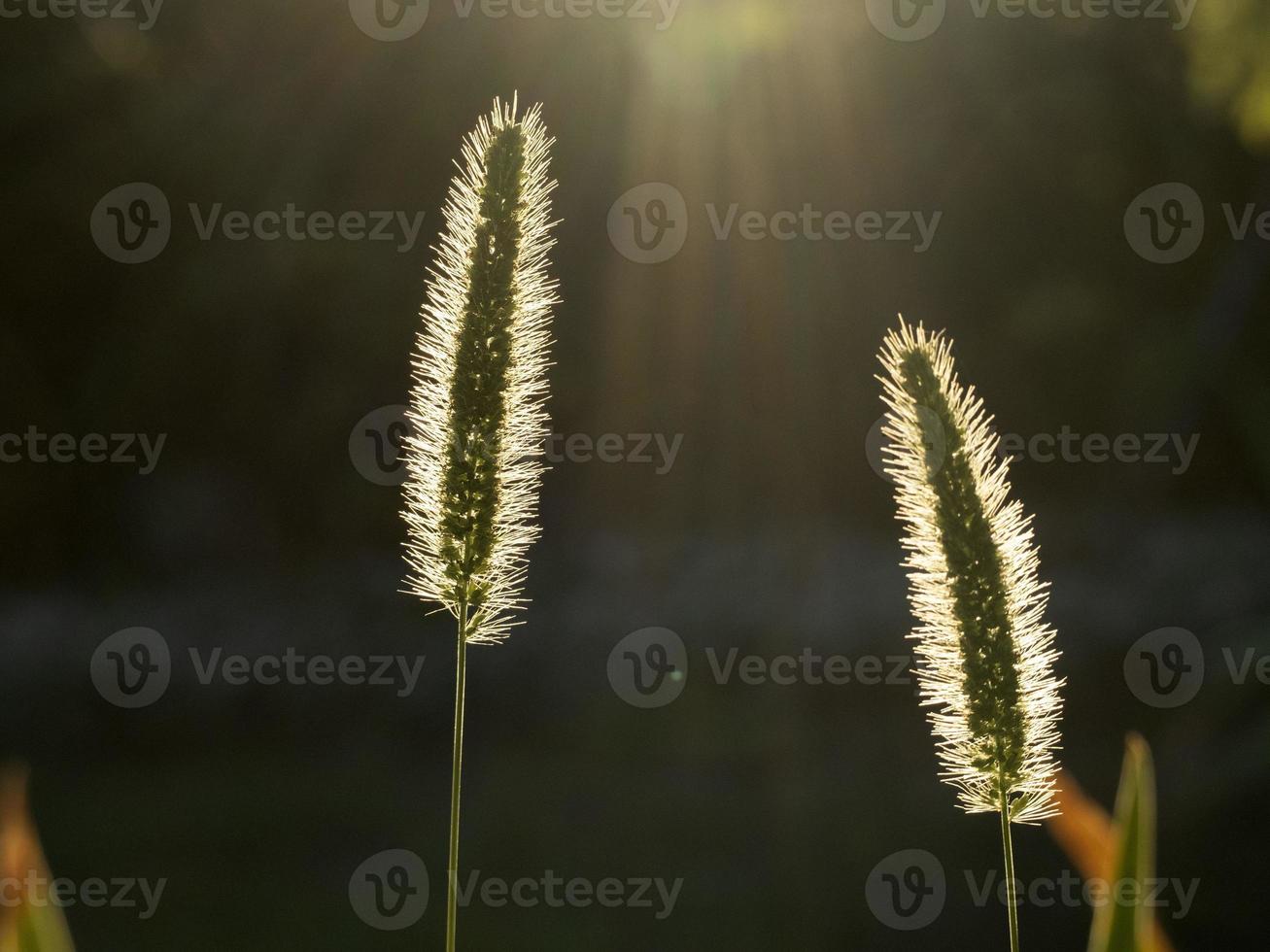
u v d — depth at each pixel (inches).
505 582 61.1
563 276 698.8
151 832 382.6
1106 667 445.4
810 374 768.9
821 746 437.4
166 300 652.1
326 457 655.8
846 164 791.1
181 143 629.0
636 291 709.9
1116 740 418.6
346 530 643.5
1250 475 772.0
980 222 848.9
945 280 850.8
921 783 402.6
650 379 722.2
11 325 650.8
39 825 390.3
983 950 299.6
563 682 476.7
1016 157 839.1
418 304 647.8
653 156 695.1
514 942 302.0
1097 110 817.5
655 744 445.4
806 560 600.1
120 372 660.7
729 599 511.2
